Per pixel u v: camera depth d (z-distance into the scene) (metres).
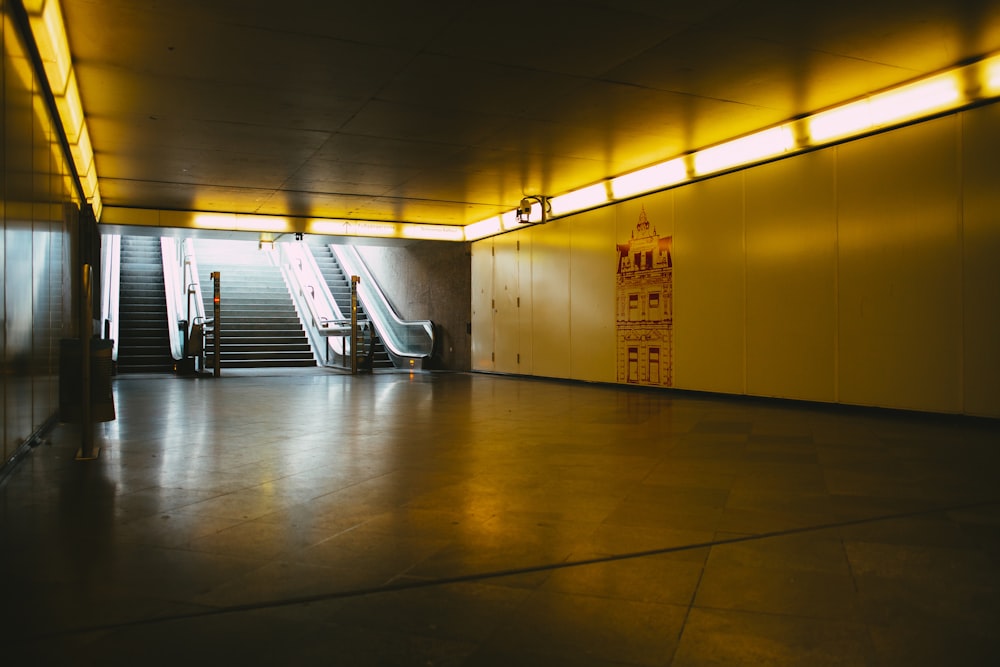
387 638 2.37
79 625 2.47
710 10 5.53
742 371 9.90
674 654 2.25
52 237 7.34
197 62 6.48
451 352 17.23
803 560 3.16
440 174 11.28
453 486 4.64
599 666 2.17
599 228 12.59
